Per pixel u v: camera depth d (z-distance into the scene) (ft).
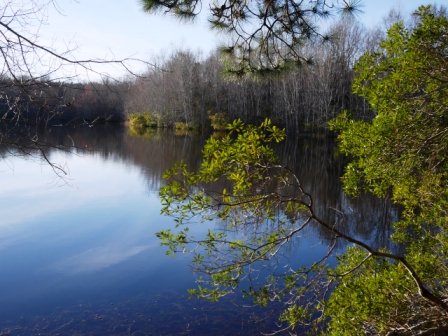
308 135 104.01
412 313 10.69
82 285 19.57
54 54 9.14
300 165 60.70
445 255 11.93
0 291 18.92
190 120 125.08
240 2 10.75
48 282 19.83
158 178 50.21
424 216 12.95
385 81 11.16
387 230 28.14
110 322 16.33
